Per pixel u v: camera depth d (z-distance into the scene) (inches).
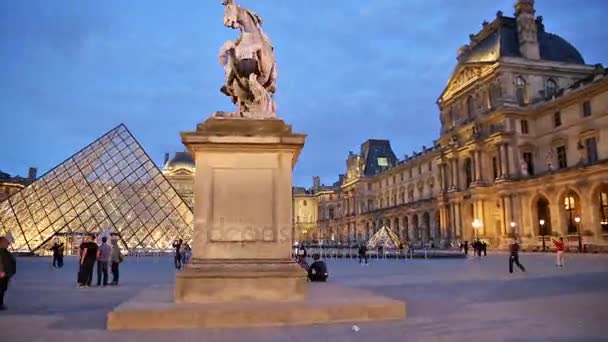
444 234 3398.1
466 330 329.1
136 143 2411.4
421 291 636.7
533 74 3002.0
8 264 482.6
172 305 367.6
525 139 2876.5
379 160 5629.9
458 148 3257.9
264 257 405.7
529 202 2694.4
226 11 475.5
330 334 311.6
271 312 351.3
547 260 1547.7
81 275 746.2
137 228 2087.8
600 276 853.2
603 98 2418.8
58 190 2144.4
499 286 698.8
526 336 309.0
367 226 5177.2
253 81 455.5
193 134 410.9
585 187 2325.3
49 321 386.9
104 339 302.2
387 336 307.0
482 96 3154.5
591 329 335.3
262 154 420.8
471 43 3516.2
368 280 861.8
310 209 7106.3
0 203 2068.2
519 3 3137.3
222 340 293.4
